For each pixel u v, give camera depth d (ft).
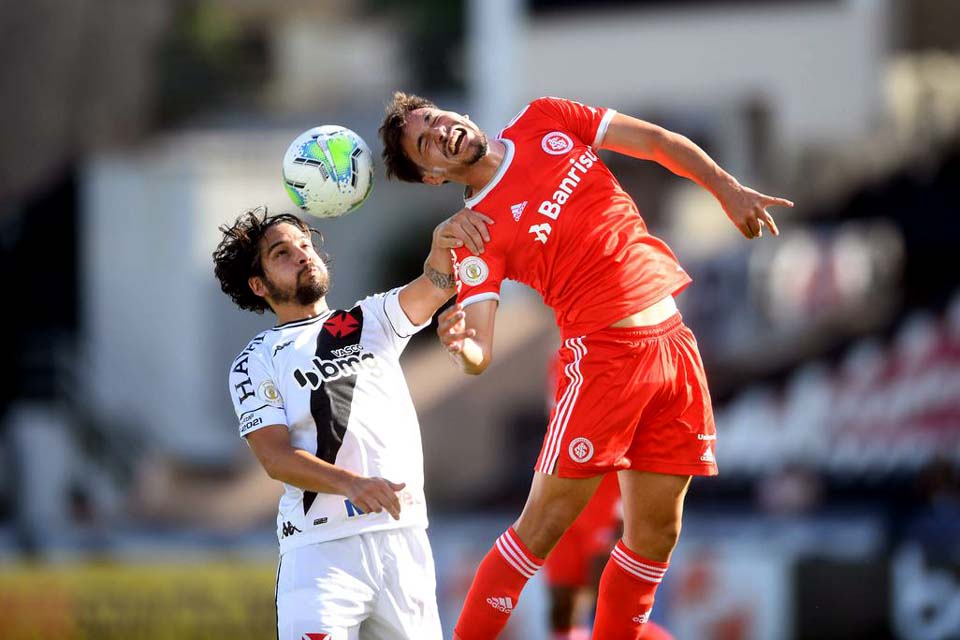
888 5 193.06
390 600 58.65
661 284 55.88
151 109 266.36
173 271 217.97
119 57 258.98
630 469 56.59
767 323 175.83
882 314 165.89
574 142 57.00
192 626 141.28
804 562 121.90
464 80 282.56
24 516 215.51
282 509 59.62
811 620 121.39
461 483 184.65
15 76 251.19
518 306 201.46
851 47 193.36
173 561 156.97
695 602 123.44
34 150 248.11
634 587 57.47
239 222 61.87
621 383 54.85
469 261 55.98
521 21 210.79
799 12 196.13
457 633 57.88
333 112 282.97
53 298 230.07
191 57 279.90
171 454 214.90
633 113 205.36
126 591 143.43
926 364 157.58
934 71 198.90
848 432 160.56
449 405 188.14
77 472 215.92
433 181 57.57
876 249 174.91
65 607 143.84
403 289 60.90
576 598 82.38
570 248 55.31
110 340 222.69
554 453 55.57
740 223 55.67
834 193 185.47
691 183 204.85
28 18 253.44
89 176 225.76
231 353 219.61
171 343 218.18
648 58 204.33
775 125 197.47
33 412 219.82
